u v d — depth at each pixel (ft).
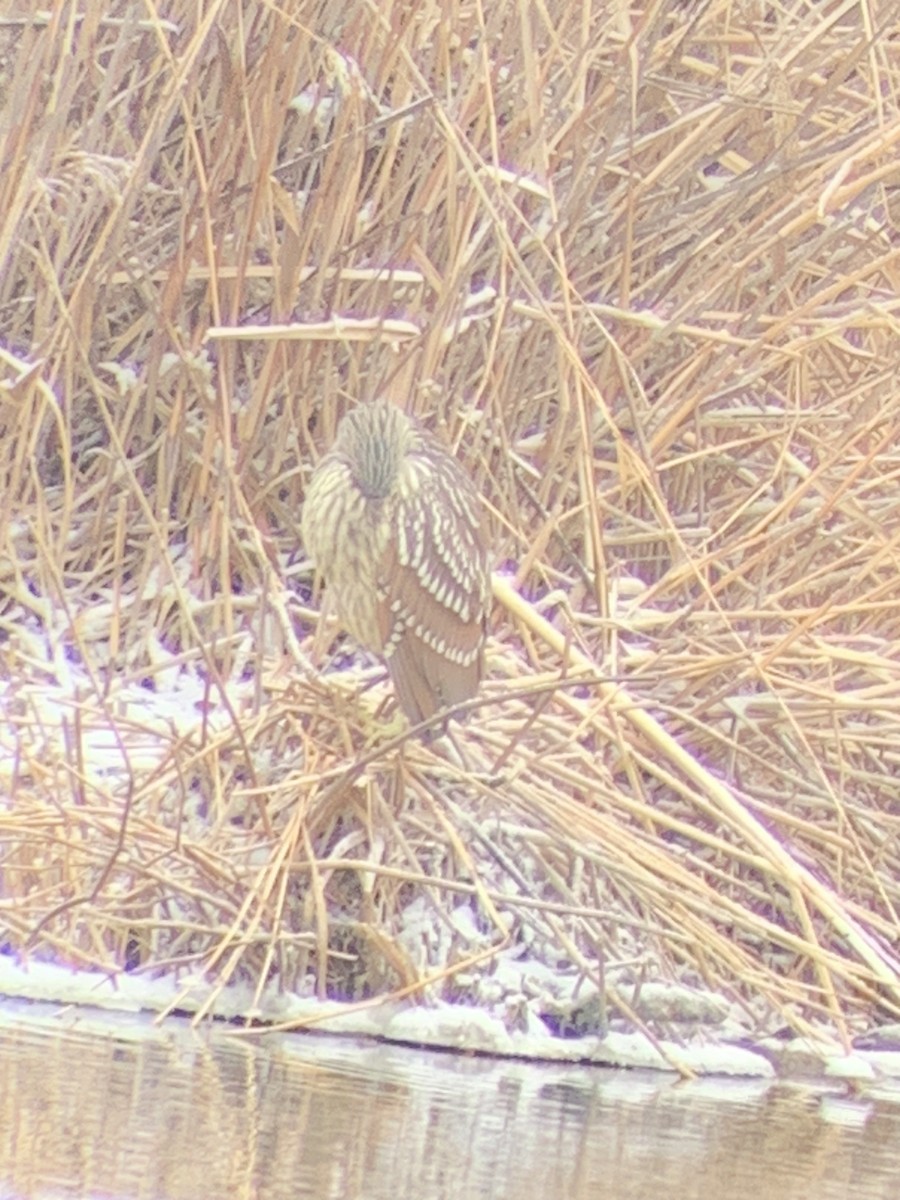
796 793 28.84
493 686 27.76
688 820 28.48
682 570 30.30
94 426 31.73
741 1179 18.38
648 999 25.18
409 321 30.50
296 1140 17.80
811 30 33.04
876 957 26.58
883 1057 26.00
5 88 30.63
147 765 26.45
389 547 25.54
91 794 25.61
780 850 26.96
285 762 26.23
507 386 31.19
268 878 24.59
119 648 29.68
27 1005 23.18
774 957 27.63
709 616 29.43
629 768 27.81
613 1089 22.77
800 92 34.09
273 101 29.71
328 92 30.83
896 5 32.58
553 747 27.02
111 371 31.24
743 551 31.65
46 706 27.63
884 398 32.45
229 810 25.76
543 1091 22.02
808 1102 23.52
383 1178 16.84
